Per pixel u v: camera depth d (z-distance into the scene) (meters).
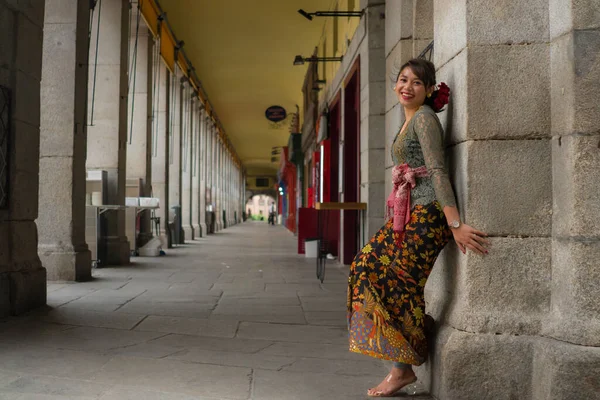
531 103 2.54
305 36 16.05
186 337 3.97
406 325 2.61
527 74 2.54
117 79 9.30
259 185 75.88
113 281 7.07
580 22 2.33
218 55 18.12
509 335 2.48
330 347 3.77
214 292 6.23
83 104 7.16
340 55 10.93
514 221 2.53
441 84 2.68
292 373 3.13
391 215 2.82
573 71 2.34
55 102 6.84
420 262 2.61
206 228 23.66
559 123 2.45
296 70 20.19
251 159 54.81
